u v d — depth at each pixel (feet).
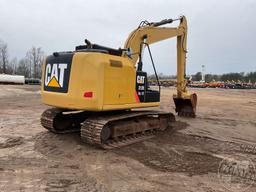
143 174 18.78
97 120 24.03
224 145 27.32
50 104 25.25
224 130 34.83
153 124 30.53
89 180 17.49
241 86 186.91
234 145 27.48
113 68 24.09
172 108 55.52
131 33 30.55
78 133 29.07
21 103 60.44
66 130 29.32
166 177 18.37
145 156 22.63
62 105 24.02
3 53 232.73
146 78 28.30
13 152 22.61
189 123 38.19
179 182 17.62
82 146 24.57
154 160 21.76
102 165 20.20
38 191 15.66
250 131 34.99
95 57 23.03
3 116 41.11
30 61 245.04
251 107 61.62
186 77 41.68
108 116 25.59
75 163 20.44
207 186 17.15
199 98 82.43
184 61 40.63
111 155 22.48
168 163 21.17
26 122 36.04
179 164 21.04
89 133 23.70
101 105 23.03
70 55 23.81
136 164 20.66
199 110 54.24
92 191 15.90
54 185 16.55
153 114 29.63
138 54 30.55
